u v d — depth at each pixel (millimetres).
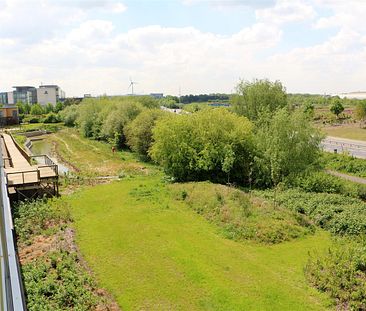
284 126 26750
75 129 92562
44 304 12766
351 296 13492
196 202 25547
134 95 87062
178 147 34125
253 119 46062
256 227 20594
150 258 17125
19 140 67000
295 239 20031
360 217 21453
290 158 27000
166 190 30125
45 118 112062
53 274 15227
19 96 179625
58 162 48062
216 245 18844
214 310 13016
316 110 116438
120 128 58625
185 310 13039
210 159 33344
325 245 19234
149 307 13250
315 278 14945
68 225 21672
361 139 66688
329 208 23578
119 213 24062
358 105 85312
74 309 12680
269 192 29203
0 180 8719
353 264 14883
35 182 25656
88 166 44125
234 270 16000
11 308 6281
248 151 34125
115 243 18922
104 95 95125
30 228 20484
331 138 68875
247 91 47875
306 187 29672
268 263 16891
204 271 15820
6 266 7621
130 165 44281
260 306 13250
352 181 33062
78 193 29641
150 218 23016
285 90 48500
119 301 13656
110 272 15820
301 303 13492
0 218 8328
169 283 14859
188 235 20188
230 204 23844
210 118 35406
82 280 14727
